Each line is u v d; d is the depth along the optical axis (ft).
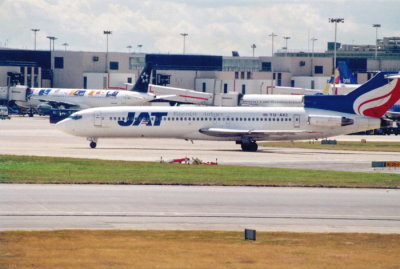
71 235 597.52
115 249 549.95
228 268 501.15
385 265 522.88
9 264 499.10
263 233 626.23
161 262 512.63
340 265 518.78
